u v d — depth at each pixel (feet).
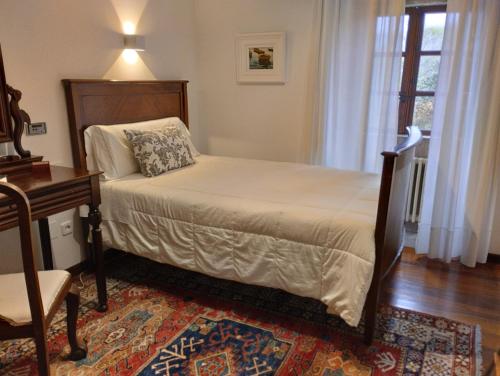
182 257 7.77
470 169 9.21
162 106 11.22
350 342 6.62
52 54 8.13
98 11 9.08
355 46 10.26
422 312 7.54
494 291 8.36
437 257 9.92
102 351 6.39
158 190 8.05
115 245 8.54
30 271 4.58
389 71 9.75
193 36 12.50
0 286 5.30
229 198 7.51
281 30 11.32
